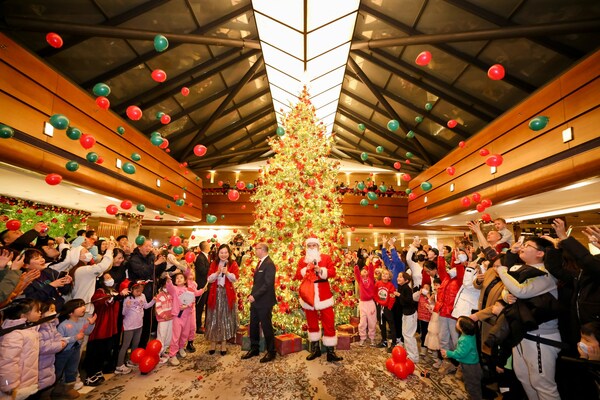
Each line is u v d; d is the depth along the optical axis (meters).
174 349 4.38
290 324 5.62
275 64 10.60
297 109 6.63
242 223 15.90
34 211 9.55
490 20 6.43
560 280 2.49
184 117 11.16
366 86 11.23
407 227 15.94
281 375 3.96
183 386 3.62
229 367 4.23
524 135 6.82
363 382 3.76
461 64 7.92
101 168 7.31
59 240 4.94
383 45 7.61
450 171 6.59
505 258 3.12
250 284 5.91
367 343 5.43
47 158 5.73
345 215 15.75
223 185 16.22
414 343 4.44
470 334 3.04
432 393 3.48
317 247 4.98
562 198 7.15
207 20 7.75
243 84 10.34
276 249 5.95
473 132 10.13
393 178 17.91
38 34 5.98
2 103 4.88
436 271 4.73
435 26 7.33
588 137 5.23
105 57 7.20
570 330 2.35
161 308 4.32
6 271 2.73
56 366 3.20
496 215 10.41
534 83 7.12
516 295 2.50
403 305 4.55
